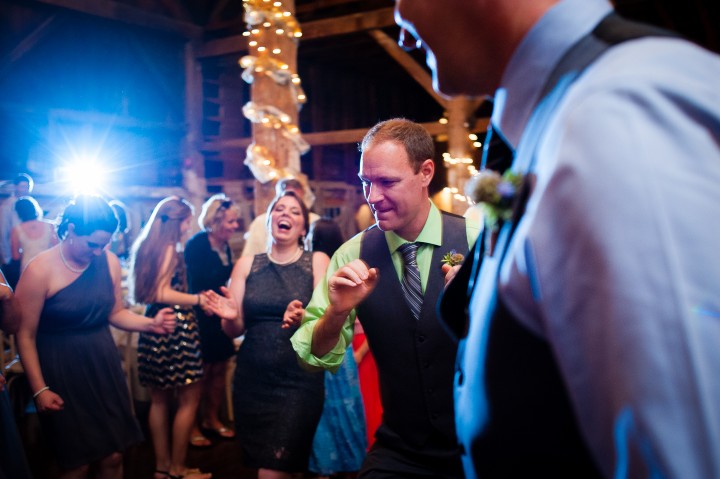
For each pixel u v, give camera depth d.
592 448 0.43
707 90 0.43
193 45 9.11
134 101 8.61
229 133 9.70
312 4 8.45
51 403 2.45
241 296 2.69
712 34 7.36
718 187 0.40
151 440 4.20
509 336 0.54
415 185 1.53
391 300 1.55
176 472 3.57
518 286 0.49
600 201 0.41
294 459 2.48
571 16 0.53
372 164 1.52
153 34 8.73
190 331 3.56
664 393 0.37
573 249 0.42
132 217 8.21
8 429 2.43
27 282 2.46
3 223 5.19
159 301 3.38
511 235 0.53
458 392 0.66
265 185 4.98
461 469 1.48
